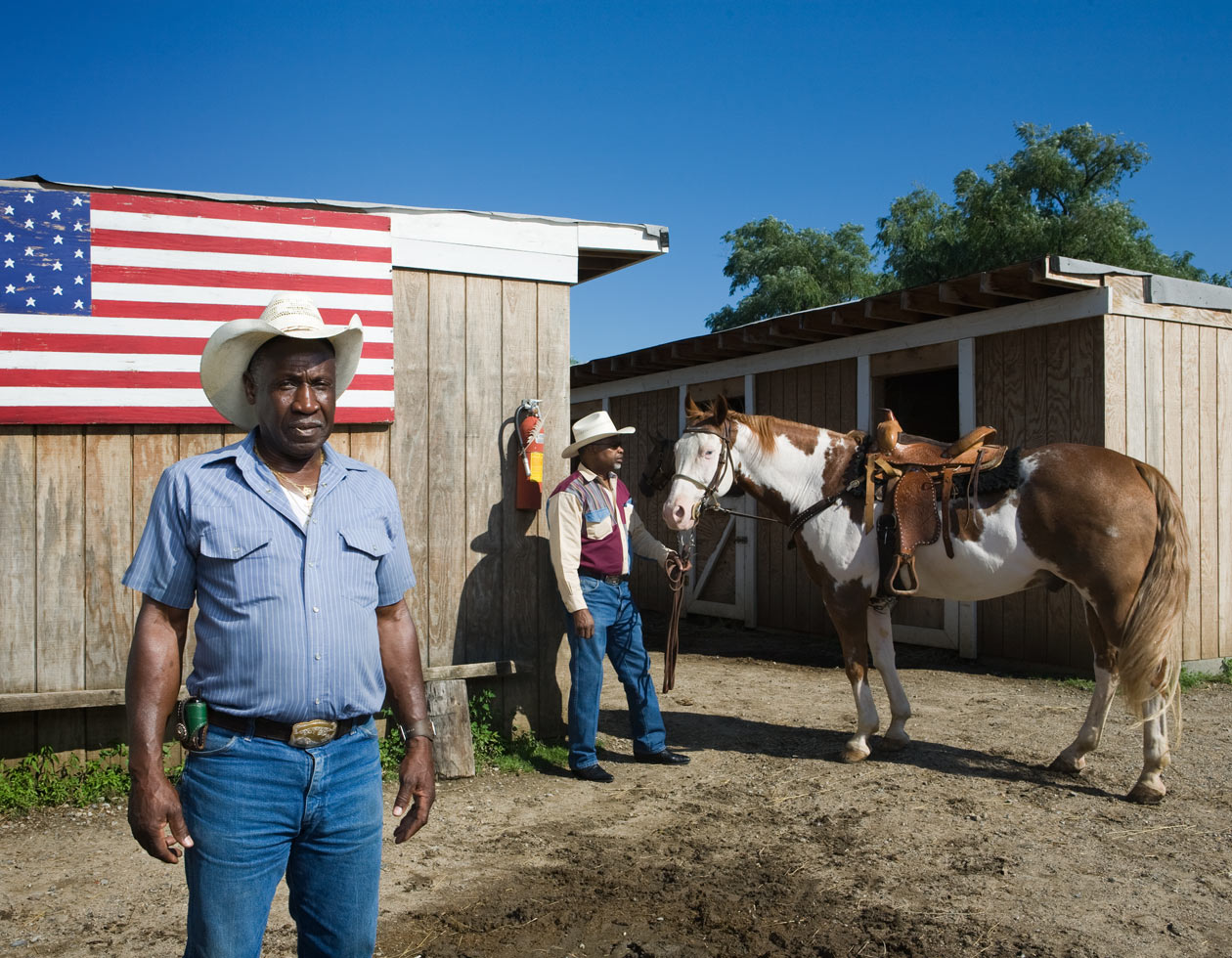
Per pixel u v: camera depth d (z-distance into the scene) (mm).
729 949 2828
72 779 4219
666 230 5523
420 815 1979
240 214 4469
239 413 2055
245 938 1778
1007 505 4418
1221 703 6199
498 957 2793
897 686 4977
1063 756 4562
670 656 4957
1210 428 7199
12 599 4172
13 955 2805
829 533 4789
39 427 4211
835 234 32156
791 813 4055
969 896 3178
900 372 8117
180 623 1837
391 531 2025
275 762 1768
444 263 4930
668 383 10773
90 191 4273
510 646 5066
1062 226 22234
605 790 4438
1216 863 3459
